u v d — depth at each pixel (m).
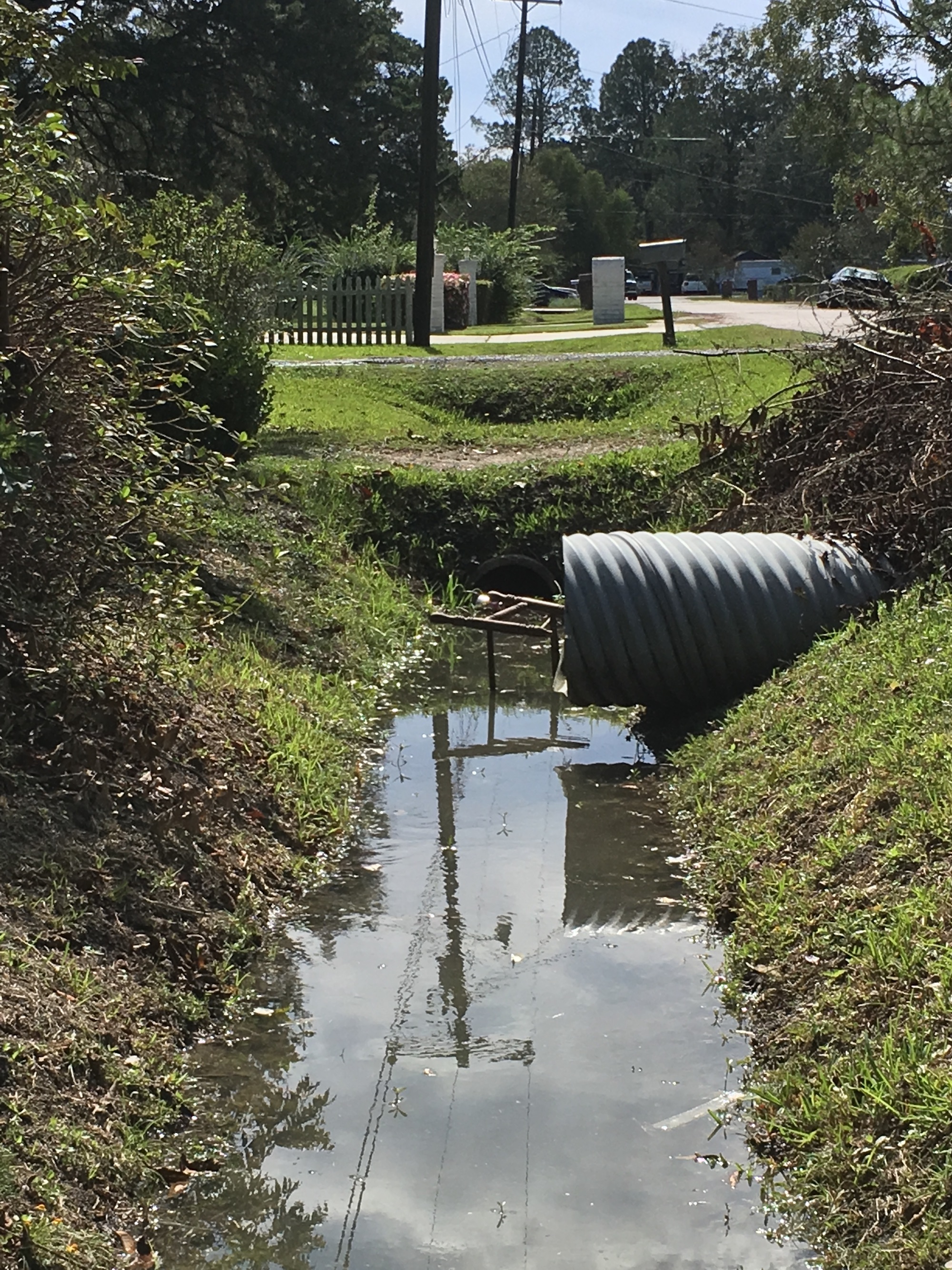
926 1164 3.86
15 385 6.07
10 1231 3.59
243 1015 5.41
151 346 7.32
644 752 8.92
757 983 5.41
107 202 6.29
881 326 11.16
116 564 6.54
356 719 9.20
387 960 5.92
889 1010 4.55
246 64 34.25
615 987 5.63
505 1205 4.19
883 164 23.28
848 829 5.82
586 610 8.83
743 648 8.80
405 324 28.72
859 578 9.09
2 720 5.98
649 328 32.75
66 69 6.65
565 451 15.67
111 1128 4.32
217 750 7.06
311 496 13.14
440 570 13.20
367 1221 4.11
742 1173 4.31
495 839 7.37
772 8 31.36
